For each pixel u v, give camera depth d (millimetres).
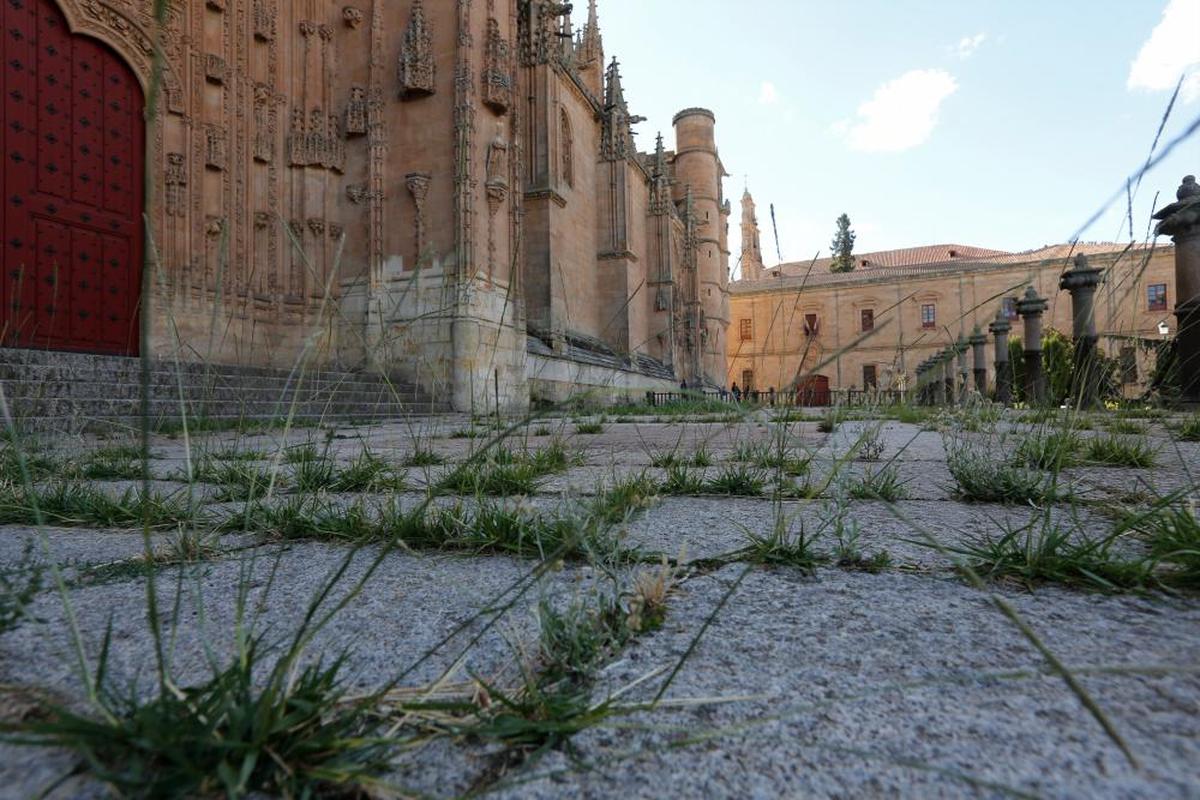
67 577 1707
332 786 787
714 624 1288
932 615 1316
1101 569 1504
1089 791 720
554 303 24984
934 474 3531
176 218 14617
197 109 15219
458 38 17516
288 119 17516
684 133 49188
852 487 2828
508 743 880
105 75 13719
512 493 2982
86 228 13203
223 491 3174
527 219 25641
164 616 1367
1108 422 4855
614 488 2727
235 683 876
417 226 17375
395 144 17953
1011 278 51938
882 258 79438
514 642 1161
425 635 1256
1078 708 917
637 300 36312
